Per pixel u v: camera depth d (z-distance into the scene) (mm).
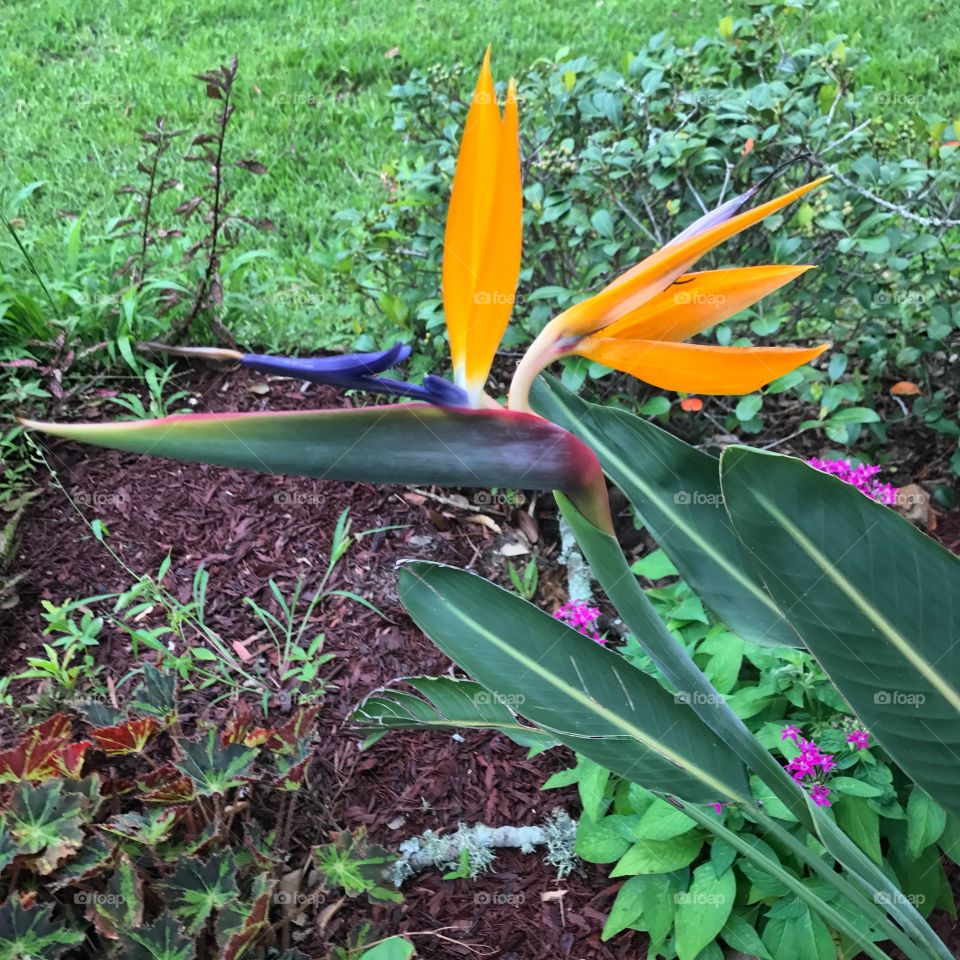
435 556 796
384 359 340
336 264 860
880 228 772
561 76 874
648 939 562
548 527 836
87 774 607
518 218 322
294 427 326
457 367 346
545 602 770
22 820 503
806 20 924
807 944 514
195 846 526
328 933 556
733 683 598
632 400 817
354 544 802
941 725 379
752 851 476
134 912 481
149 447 322
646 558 711
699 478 460
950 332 778
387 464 339
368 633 731
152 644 670
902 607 367
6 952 466
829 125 808
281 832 596
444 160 843
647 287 343
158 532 801
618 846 573
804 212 739
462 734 667
